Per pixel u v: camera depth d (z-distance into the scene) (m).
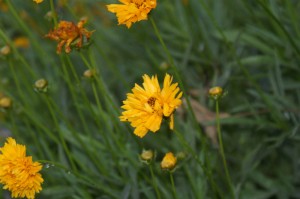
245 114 0.85
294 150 0.86
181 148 0.83
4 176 0.66
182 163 0.72
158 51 0.94
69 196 0.85
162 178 0.82
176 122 0.85
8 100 0.82
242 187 0.86
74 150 0.87
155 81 0.63
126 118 0.63
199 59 0.95
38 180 0.66
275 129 0.88
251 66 0.94
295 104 0.89
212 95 0.69
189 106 0.69
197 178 0.81
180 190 0.81
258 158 0.83
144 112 0.62
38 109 0.95
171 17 1.02
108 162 0.84
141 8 0.65
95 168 0.85
